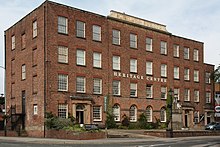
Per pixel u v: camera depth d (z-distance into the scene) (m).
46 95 41.22
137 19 52.88
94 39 47.06
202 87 63.47
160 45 55.94
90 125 39.97
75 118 43.00
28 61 45.38
